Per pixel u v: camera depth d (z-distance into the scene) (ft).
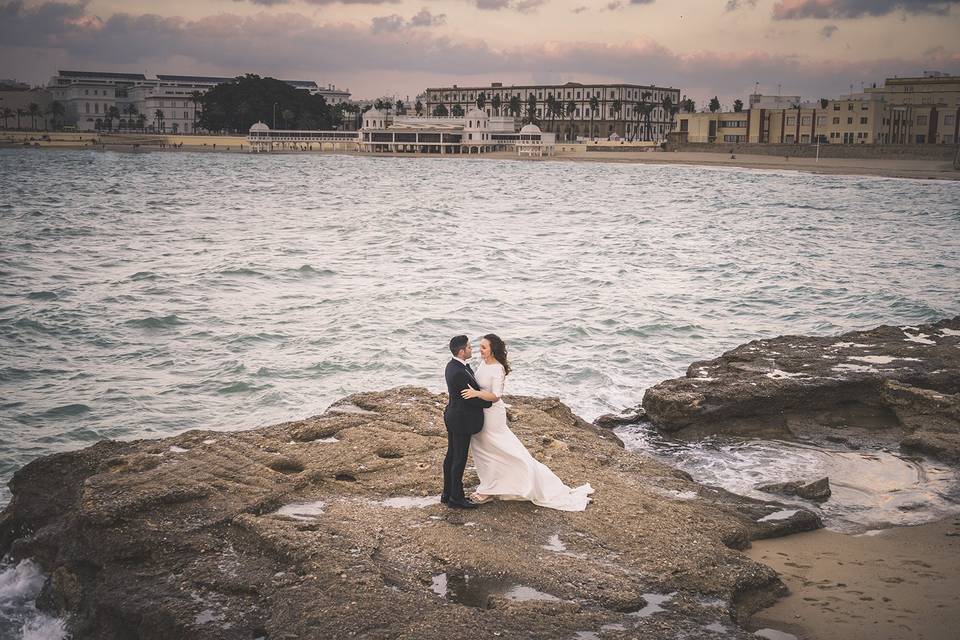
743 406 52.42
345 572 27.53
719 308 100.01
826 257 147.74
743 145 623.77
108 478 33.81
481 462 33.63
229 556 29.40
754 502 38.14
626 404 62.69
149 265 131.54
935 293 111.55
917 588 30.68
